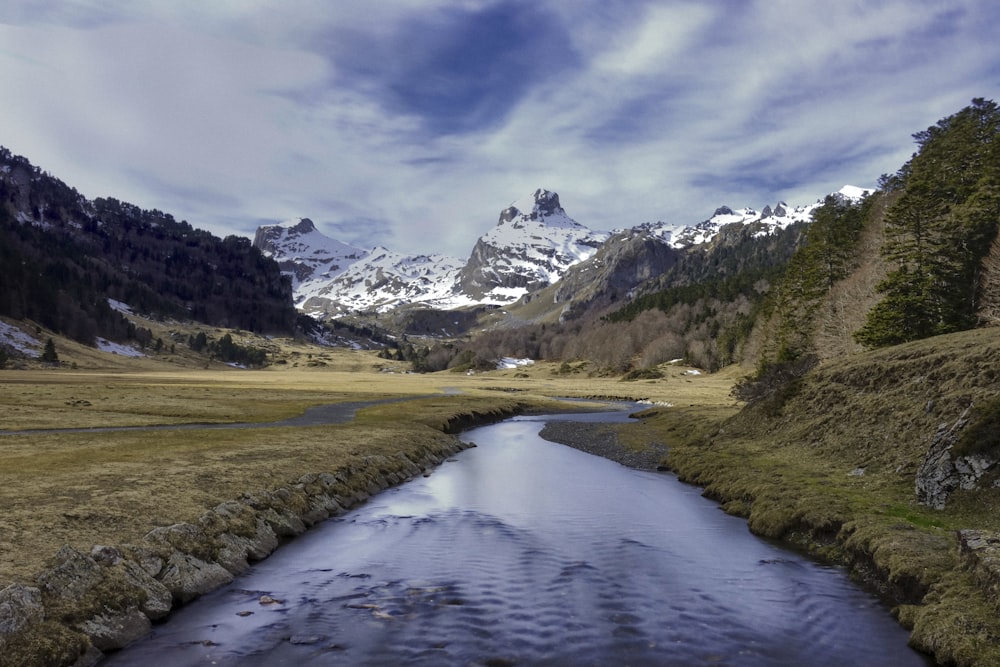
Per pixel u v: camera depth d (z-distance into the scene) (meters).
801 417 40.41
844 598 17.22
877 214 95.75
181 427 51.72
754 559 20.97
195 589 17.22
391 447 42.31
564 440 60.09
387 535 24.28
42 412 58.06
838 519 22.44
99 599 14.62
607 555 21.44
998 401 22.94
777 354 102.50
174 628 15.05
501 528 25.41
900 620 15.31
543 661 13.20
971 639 12.90
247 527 21.83
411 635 14.57
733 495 29.94
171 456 32.06
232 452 34.47
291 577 19.05
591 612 16.09
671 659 13.34
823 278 99.00
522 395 133.88
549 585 18.23
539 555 21.42
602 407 107.56
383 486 34.78
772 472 31.47
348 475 32.81
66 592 14.30
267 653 13.60
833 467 31.22
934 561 17.09
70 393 82.44
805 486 27.58
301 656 13.44
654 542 23.20
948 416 27.91
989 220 61.94
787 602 16.88
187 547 18.70
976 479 21.38
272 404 83.69
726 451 40.22
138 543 17.83
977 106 77.25
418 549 22.23
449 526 25.78
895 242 69.25
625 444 54.19
